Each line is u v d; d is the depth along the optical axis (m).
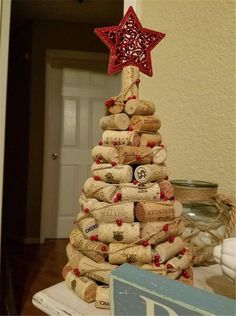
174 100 0.94
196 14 0.88
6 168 3.72
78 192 3.55
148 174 0.56
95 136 3.57
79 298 0.56
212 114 0.83
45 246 3.28
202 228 0.69
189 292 0.38
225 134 0.80
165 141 0.96
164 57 0.98
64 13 3.22
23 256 2.96
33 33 3.40
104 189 0.56
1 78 1.54
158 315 0.38
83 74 3.54
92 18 3.34
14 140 3.62
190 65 0.90
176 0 0.94
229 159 0.79
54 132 3.49
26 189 3.44
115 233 0.54
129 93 0.61
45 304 0.55
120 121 0.59
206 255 0.69
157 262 0.54
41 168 3.46
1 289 2.20
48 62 3.43
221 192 0.80
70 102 3.51
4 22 1.53
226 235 0.70
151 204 0.55
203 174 0.85
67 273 0.61
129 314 0.41
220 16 0.82
